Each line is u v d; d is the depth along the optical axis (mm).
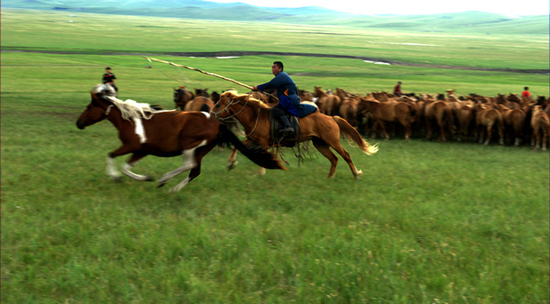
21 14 185250
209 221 6660
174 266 5105
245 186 8648
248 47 75438
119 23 152000
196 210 7113
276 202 7668
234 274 4953
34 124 14977
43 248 5461
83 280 4668
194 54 58719
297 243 5926
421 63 61125
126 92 25219
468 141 16016
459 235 6426
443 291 4797
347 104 16203
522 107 16578
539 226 7000
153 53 57219
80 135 13477
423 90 33062
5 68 33844
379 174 10023
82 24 128125
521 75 49531
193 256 5441
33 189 7766
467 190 8805
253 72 41062
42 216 6465
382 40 118875
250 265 5207
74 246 5570
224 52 63156
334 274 5012
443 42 120875
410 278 5055
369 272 5148
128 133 7664
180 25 161250
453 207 7641
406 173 10211
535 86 39000
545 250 6012
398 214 7156
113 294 4523
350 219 6953
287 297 4648
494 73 51062
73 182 8258
